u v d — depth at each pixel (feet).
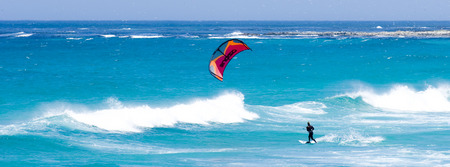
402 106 297.74
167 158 153.07
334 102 292.81
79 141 175.94
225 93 348.18
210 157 155.74
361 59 592.60
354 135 201.05
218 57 107.86
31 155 151.12
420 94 313.73
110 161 145.07
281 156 157.58
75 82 390.42
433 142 181.68
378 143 182.50
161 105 300.40
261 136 204.23
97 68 508.53
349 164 142.82
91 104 299.17
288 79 422.00
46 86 365.61
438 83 395.96
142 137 194.90
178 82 399.65
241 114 248.32
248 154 162.20
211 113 241.14
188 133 207.51
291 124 234.58
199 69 500.74
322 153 162.61
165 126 216.54
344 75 448.65
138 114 220.02
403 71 472.44
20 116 256.32
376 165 140.97
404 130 212.43
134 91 350.64
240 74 456.04
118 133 196.95
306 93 347.56
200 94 343.26
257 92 353.31
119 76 435.94
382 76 440.04
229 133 210.18
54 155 153.28
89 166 136.77
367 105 294.87
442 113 272.31
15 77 419.95
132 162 144.66
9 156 148.15
